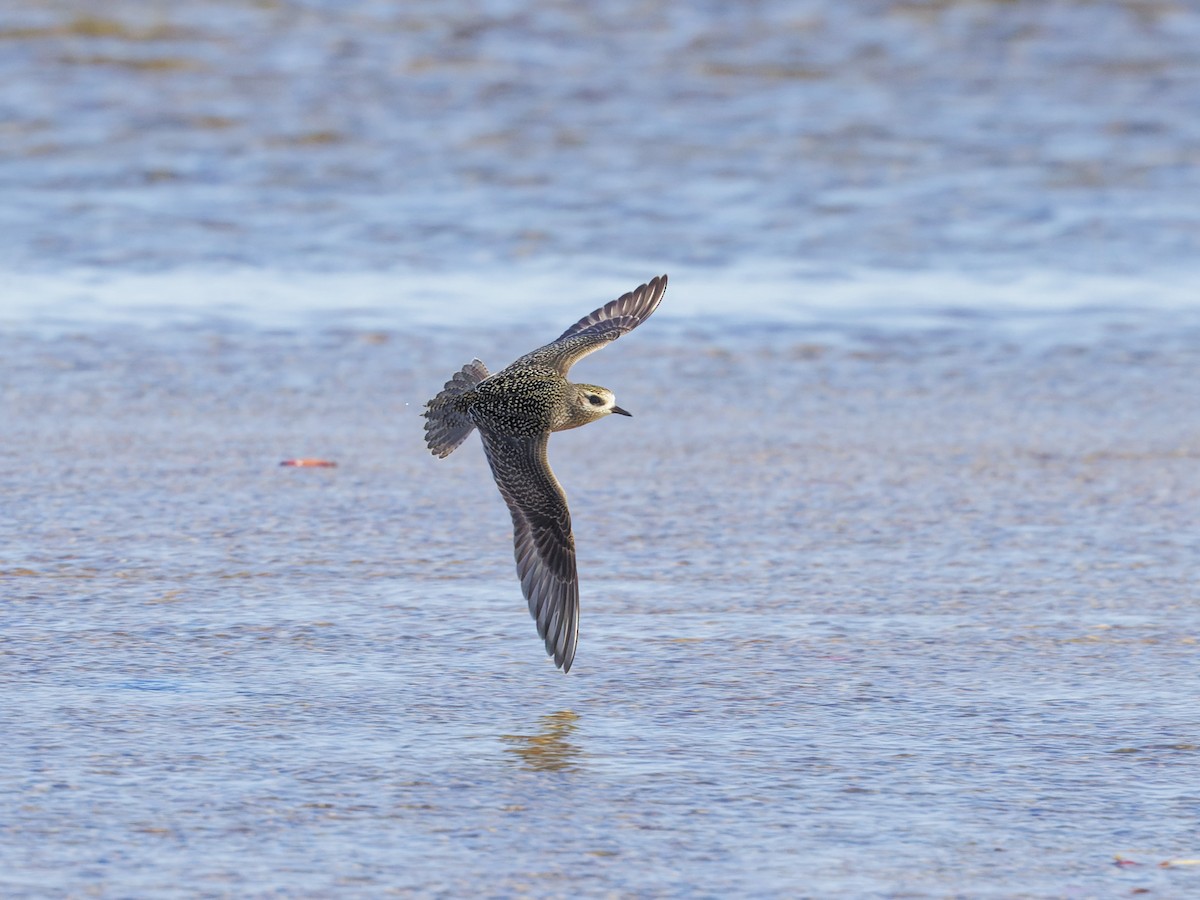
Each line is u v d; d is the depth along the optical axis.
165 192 26.67
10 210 25.48
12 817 8.47
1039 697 10.38
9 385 18.36
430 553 13.37
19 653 10.92
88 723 9.74
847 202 27.08
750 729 9.83
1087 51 35.22
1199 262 24.53
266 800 8.74
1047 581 12.81
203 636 11.34
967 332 21.36
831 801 8.84
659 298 10.51
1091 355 20.50
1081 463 16.34
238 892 7.75
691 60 34.22
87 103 30.62
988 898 7.80
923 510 14.75
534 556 9.20
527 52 34.34
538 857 8.16
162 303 21.73
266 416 17.59
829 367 19.94
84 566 12.82
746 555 13.41
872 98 32.53
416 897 7.73
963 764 9.34
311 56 33.56
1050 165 29.08
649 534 13.97
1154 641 11.47
